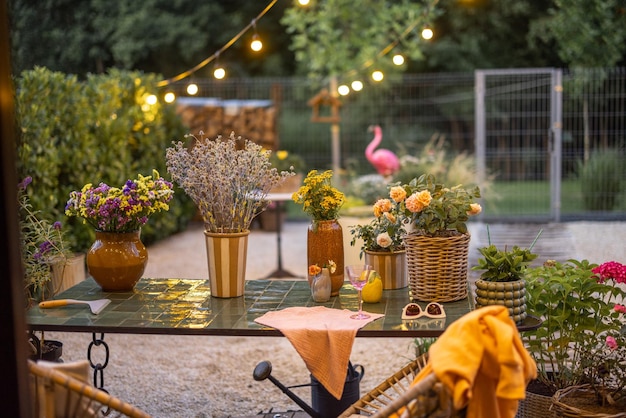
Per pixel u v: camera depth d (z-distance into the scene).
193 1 16.20
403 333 2.97
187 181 3.50
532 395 3.45
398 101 13.31
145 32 15.67
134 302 3.51
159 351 5.22
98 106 7.80
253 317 3.22
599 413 3.24
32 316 3.28
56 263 4.50
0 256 2.16
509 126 15.09
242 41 16.72
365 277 3.15
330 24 13.33
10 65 2.22
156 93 9.21
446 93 16.25
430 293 3.35
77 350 5.23
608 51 12.09
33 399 2.45
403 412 2.46
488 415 2.34
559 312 3.53
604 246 8.26
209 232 3.54
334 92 10.99
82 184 7.03
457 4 15.96
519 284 3.11
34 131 6.04
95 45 15.80
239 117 11.16
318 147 13.93
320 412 3.58
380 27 12.96
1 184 2.15
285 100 16.58
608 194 10.36
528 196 11.83
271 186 3.61
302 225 10.80
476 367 2.25
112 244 3.67
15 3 14.48
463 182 9.54
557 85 9.84
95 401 2.36
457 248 3.34
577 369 3.61
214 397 4.38
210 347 5.30
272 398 4.36
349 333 2.96
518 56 16.33
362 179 8.87
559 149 9.87
